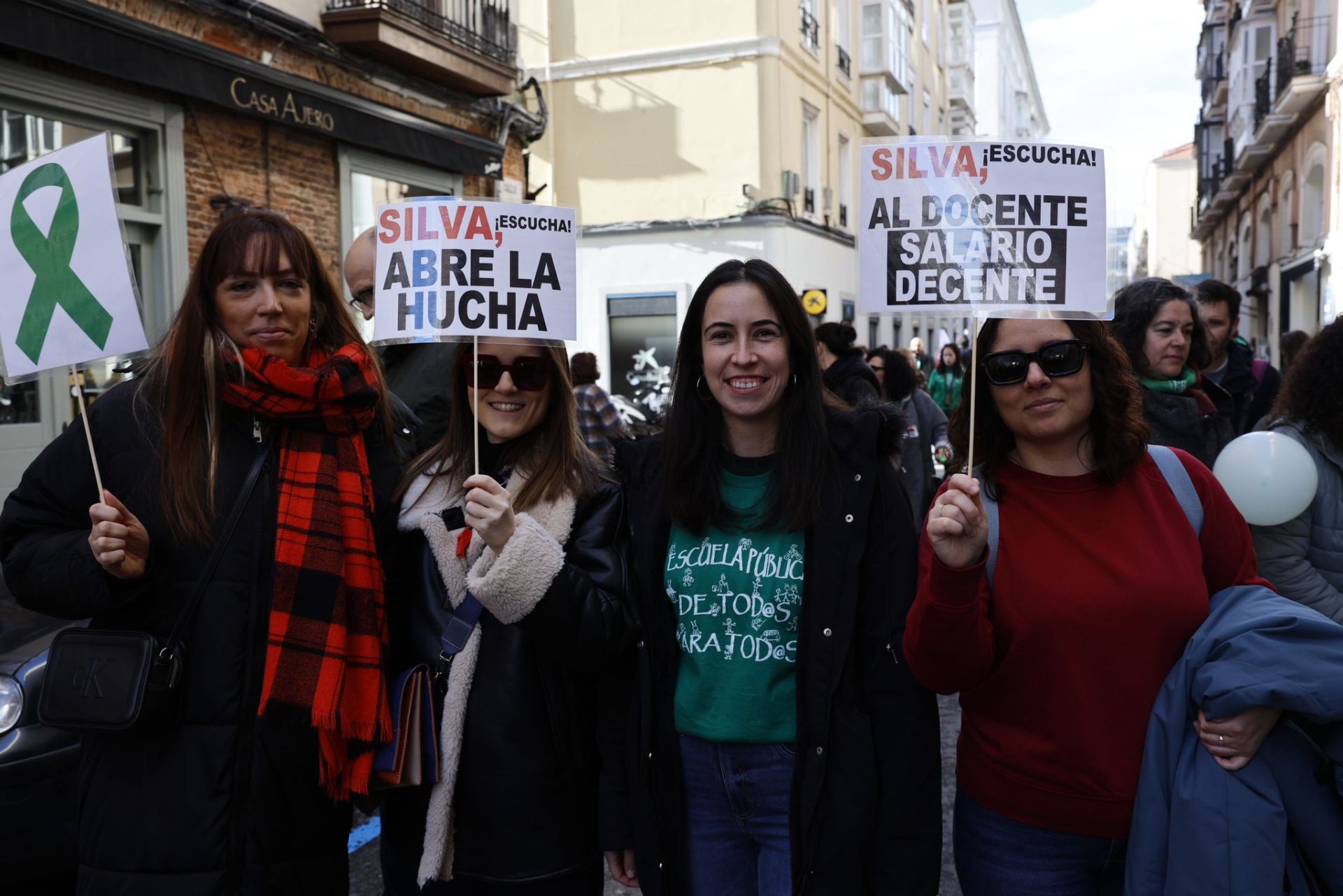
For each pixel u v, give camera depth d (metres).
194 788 1.99
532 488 2.17
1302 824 1.74
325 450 2.18
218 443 2.10
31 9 6.50
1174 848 1.75
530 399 2.21
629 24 16.28
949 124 33.56
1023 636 1.86
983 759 1.96
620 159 16.45
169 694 1.98
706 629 2.05
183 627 2.04
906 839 1.93
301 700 2.01
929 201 1.97
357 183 9.93
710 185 16.08
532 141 13.07
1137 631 1.83
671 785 2.07
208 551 2.07
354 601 2.12
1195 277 37.12
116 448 2.12
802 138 17.53
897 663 1.96
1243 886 1.69
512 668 2.10
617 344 16.56
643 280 16.41
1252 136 21.30
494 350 2.19
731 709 2.02
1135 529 1.89
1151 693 1.84
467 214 2.16
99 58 6.99
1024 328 1.92
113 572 1.99
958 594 1.78
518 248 2.17
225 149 8.32
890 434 2.00
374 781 2.10
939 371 13.71
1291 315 19.09
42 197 2.16
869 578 1.99
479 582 1.98
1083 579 1.86
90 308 2.12
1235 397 4.41
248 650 2.05
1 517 2.18
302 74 9.08
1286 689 1.67
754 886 2.09
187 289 2.18
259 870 2.02
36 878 2.93
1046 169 1.94
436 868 2.04
